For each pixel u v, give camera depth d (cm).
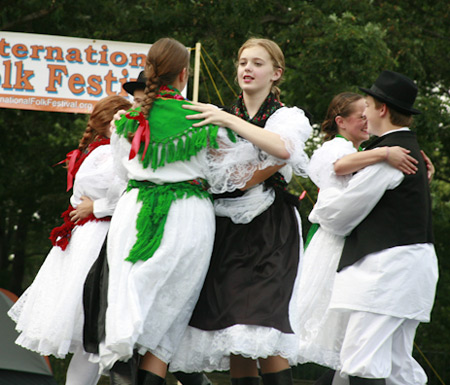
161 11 2823
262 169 711
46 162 3384
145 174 702
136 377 700
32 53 1593
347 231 874
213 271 725
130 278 672
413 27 3009
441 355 2481
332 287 927
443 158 3728
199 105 707
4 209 3769
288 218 745
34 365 1191
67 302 868
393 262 840
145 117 700
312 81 2739
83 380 900
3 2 2844
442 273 3428
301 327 933
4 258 4531
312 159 909
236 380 766
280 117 726
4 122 3228
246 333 684
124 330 653
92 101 1602
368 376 834
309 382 2056
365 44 2567
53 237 916
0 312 1209
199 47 1597
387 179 848
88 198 905
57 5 2800
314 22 2734
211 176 710
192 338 714
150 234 686
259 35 2767
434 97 2795
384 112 883
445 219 3056
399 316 837
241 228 733
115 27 2947
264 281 706
